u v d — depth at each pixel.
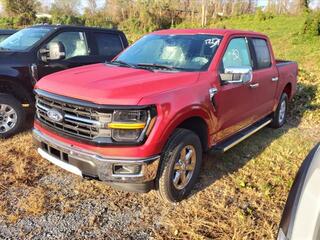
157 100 3.40
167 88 3.63
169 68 4.33
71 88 3.59
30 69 5.69
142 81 3.65
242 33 5.03
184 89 3.74
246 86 4.82
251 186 4.36
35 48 5.83
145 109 3.31
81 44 6.52
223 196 4.09
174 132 3.71
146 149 3.36
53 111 3.66
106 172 3.38
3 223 3.46
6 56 5.56
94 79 3.77
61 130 3.65
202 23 41.66
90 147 3.42
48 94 3.72
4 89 5.57
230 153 5.32
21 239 3.25
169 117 3.48
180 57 4.50
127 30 42.88
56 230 3.40
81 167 3.50
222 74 4.29
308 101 8.29
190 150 3.92
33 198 3.86
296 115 7.60
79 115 3.48
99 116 3.32
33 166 4.65
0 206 3.70
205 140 4.25
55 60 5.99
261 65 5.49
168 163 3.61
